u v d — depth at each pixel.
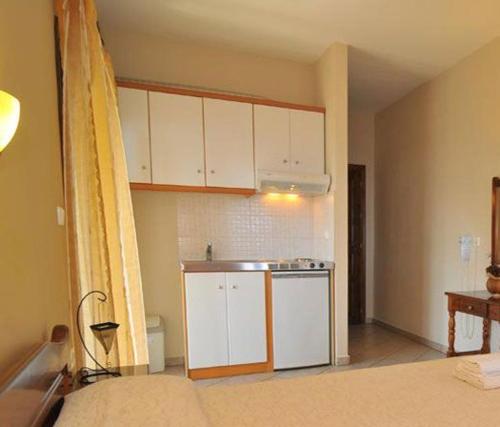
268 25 2.72
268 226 3.28
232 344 2.72
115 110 2.15
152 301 2.92
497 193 2.74
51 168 1.56
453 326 2.76
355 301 4.44
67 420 0.79
